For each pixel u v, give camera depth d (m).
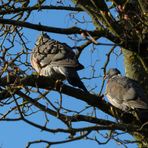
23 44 13.02
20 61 12.44
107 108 11.84
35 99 11.63
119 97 14.27
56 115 10.87
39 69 13.82
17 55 12.45
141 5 12.33
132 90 14.05
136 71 14.10
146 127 11.73
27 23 11.57
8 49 11.83
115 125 10.85
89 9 12.80
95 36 11.83
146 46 12.25
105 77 12.78
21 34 13.25
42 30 11.52
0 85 11.59
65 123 10.65
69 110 10.89
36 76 11.77
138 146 12.25
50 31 11.55
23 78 11.67
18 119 10.44
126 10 12.56
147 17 11.89
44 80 11.79
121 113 12.20
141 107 13.59
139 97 13.90
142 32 12.05
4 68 11.58
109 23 12.02
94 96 11.80
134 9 12.83
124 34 11.95
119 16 12.32
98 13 12.45
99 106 11.81
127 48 12.08
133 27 11.93
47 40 13.79
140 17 11.83
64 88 11.70
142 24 11.93
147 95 13.93
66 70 13.98
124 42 11.93
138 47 11.86
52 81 11.80
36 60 14.51
